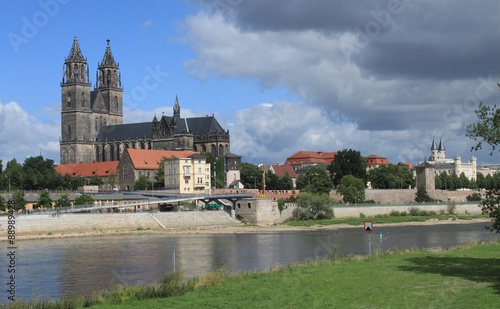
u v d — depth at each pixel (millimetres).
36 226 185250
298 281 73812
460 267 83312
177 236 188000
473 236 179375
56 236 180125
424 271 79875
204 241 170750
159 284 73188
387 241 165500
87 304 65312
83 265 121188
